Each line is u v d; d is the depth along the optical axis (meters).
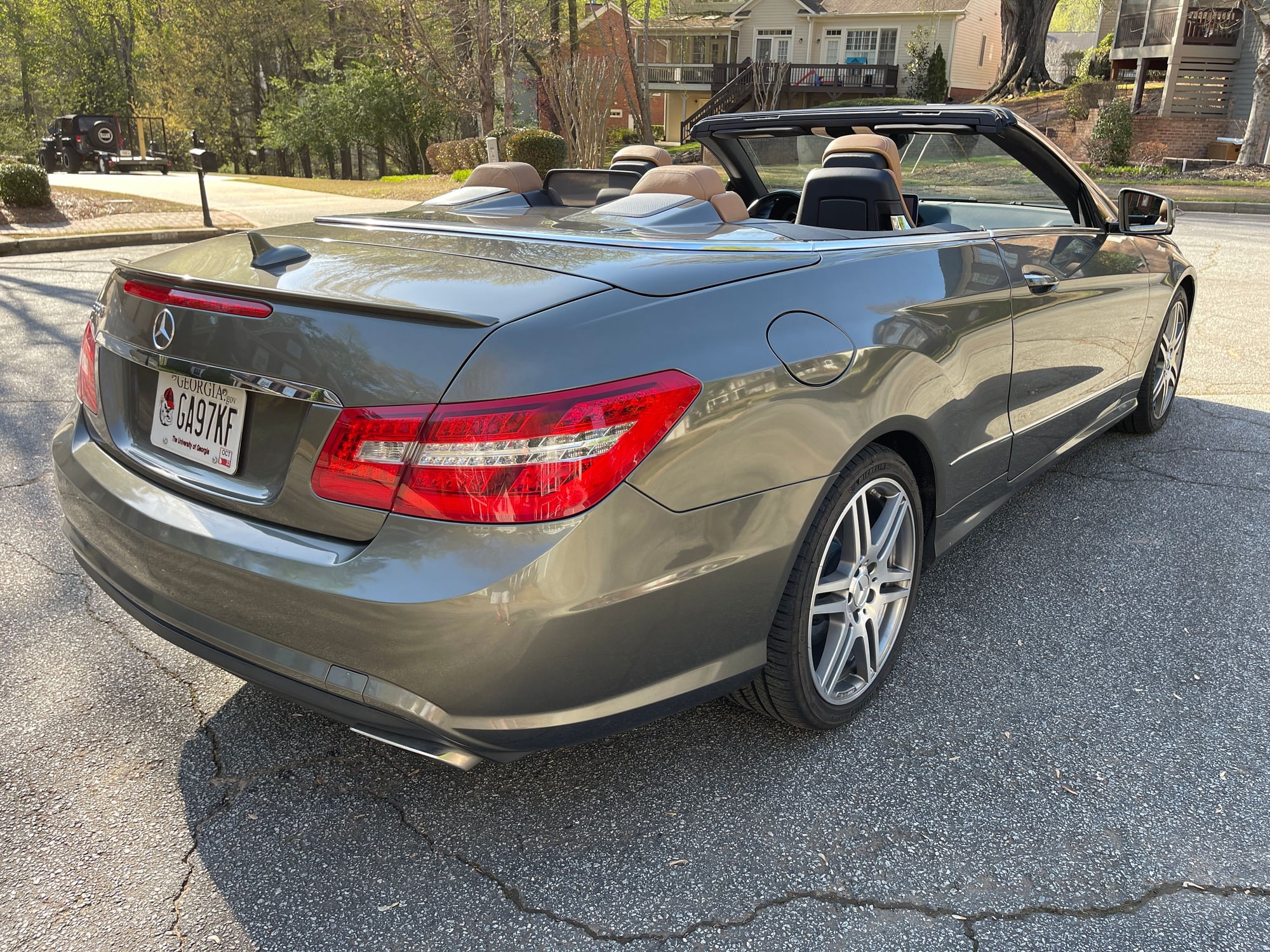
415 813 2.09
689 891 1.86
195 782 2.18
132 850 1.96
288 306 1.77
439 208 2.84
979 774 2.20
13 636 2.79
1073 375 3.29
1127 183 18.80
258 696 2.53
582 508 1.60
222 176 27.38
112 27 51.56
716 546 1.81
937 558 2.68
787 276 2.07
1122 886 1.86
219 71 42.91
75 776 2.19
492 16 23.44
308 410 1.71
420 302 1.73
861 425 2.09
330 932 1.76
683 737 2.35
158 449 2.06
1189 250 10.66
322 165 53.19
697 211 2.46
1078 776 2.19
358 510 1.66
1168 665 2.66
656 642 1.77
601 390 1.63
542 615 1.59
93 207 14.72
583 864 1.93
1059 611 2.97
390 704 1.65
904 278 2.35
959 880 1.88
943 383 2.40
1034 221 3.58
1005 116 3.01
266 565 1.71
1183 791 2.14
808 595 2.08
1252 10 19.72
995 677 2.61
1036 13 32.50
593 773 2.22
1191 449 4.42
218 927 1.77
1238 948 1.71
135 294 2.07
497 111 30.88
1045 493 3.94
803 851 1.96
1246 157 20.45
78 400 2.45
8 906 1.80
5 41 53.03
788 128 3.47
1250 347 6.28
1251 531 3.53
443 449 1.57
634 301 1.79
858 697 2.36
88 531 2.13
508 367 1.59
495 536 1.58
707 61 44.78
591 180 3.13
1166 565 3.28
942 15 38.44
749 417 1.84
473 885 1.88
